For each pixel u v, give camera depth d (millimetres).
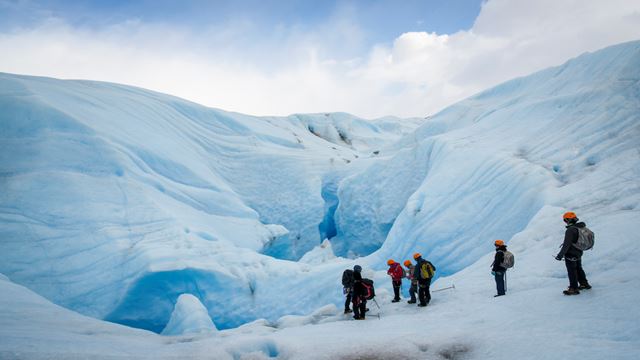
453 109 32625
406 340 5281
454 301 8055
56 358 4789
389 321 7203
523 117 21125
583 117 17156
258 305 17672
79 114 23391
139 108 29766
